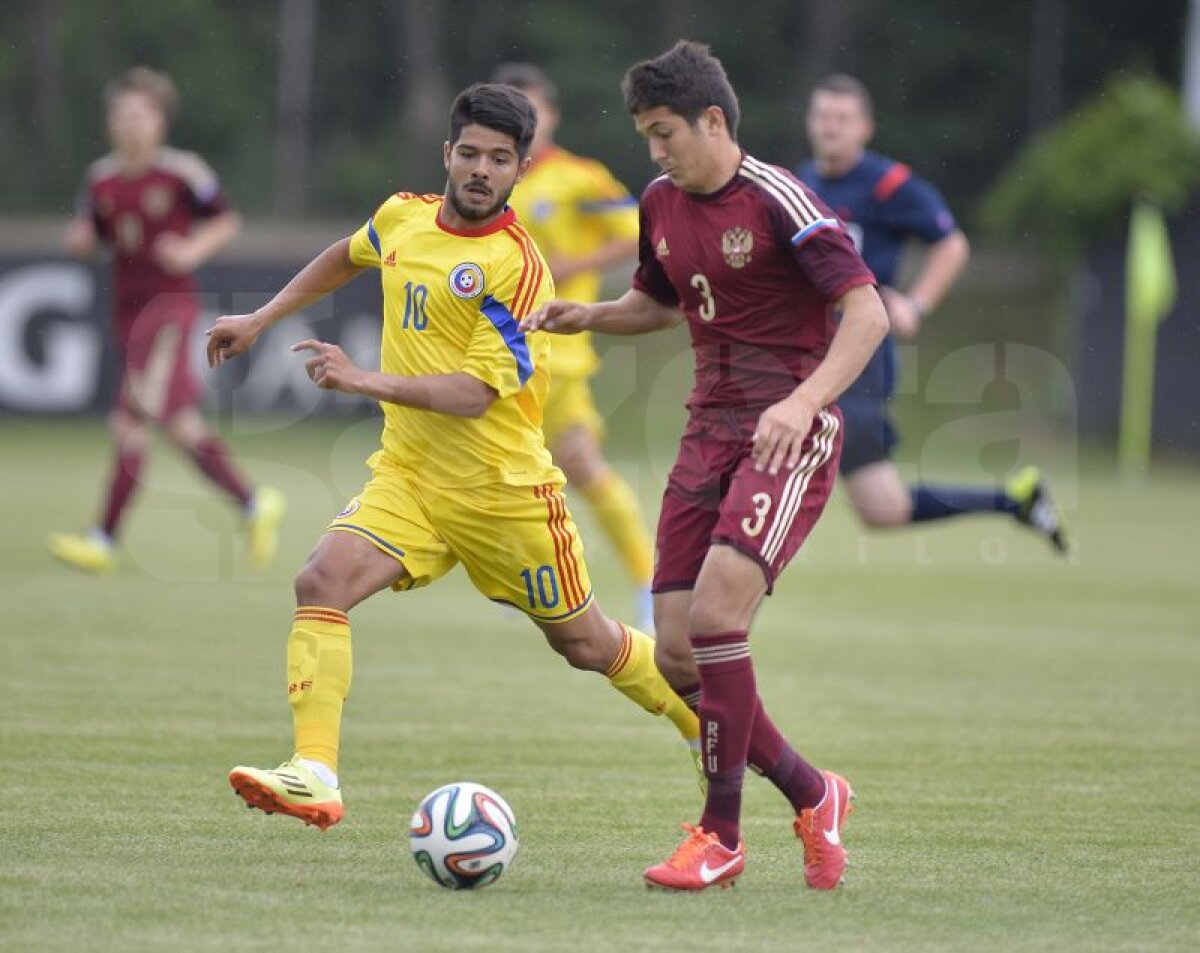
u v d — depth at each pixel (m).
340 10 107.69
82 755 21.23
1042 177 78.31
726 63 107.50
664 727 23.92
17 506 50.91
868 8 108.56
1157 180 73.62
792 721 24.59
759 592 16.25
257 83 108.69
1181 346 73.44
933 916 15.12
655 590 17.45
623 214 34.09
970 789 20.50
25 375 72.94
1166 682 28.03
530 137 17.30
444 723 23.95
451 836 15.55
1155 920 15.08
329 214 104.19
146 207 38.12
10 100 105.38
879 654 30.52
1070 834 18.31
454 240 17.48
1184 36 108.75
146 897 15.11
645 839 17.88
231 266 71.19
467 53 108.19
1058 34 106.06
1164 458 73.44
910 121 108.75
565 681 27.45
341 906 15.02
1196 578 41.66
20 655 28.38
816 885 16.11
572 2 109.19
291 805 15.98
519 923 14.59
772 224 16.42
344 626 16.98
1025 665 29.52
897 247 32.78
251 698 25.23
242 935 13.99
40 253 72.50
